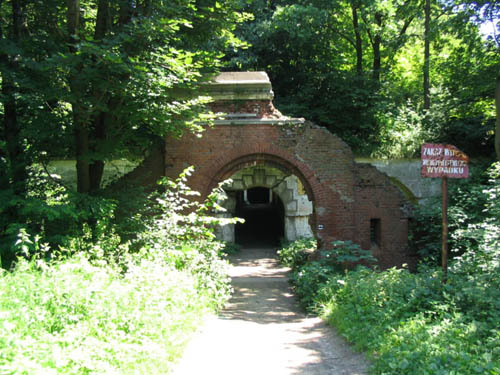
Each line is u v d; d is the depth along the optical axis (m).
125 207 11.60
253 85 13.53
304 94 21.47
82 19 11.77
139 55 10.09
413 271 14.09
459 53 17.62
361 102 20.50
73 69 9.23
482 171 16.88
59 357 4.70
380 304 7.97
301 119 13.69
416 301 7.50
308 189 13.92
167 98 11.57
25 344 4.66
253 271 16.64
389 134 20.47
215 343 7.23
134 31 9.57
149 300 6.80
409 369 5.21
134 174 13.48
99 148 11.09
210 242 11.23
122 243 11.14
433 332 6.16
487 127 18.12
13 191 10.34
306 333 8.45
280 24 20.11
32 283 6.17
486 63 16.53
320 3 21.16
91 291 6.25
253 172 20.44
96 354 5.13
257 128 13.60
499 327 6.01
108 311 6.09
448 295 7.28
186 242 11.02
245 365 6.23
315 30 21.67
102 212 10.12
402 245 14.10
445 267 8.02
